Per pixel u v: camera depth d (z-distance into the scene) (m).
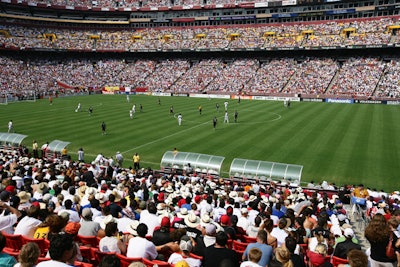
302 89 98.19
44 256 10.80
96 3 134.00
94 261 10.95
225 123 59.31
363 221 21.56
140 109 73.50
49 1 125.75
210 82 111.56
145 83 118.44
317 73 103.50
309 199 22.19
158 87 115.62
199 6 127.31
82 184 19.72
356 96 89.75
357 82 95.00
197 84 112.00
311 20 115.56
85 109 75.81
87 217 12.45
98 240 11.81
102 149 43.44
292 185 28.58
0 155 32.84
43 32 125.12
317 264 10.16
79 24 133.88
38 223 11.55
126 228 12.81
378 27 103.31
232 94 104.06
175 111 73.75
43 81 112.81
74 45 126.00
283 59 114.50
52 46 121.06
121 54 133.25
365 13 107.75
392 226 10.38
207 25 129.50
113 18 137.12
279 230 12.68
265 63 115.88
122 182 22.28
